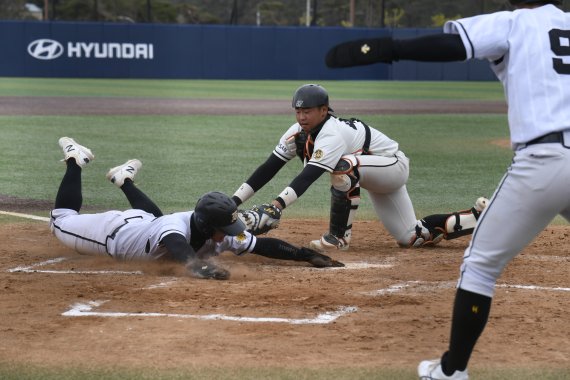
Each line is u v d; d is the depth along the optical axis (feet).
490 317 44.86
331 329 42.42
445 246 66.54
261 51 352.08
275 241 56.24
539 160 32.83
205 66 350.84
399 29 346.54
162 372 36.06
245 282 52.34
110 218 56.75
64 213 59.16
